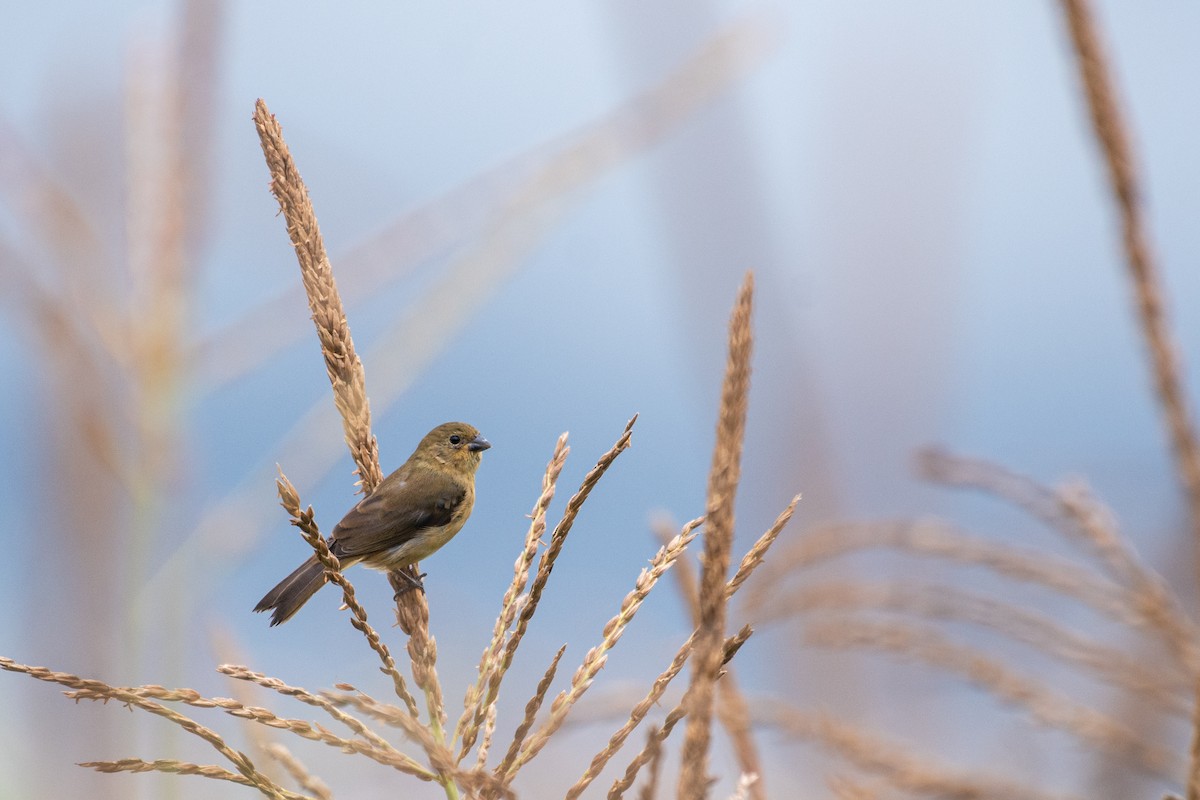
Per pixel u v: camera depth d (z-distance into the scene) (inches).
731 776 280.4
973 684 321.7
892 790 319.3
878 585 336.5
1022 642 321.1
